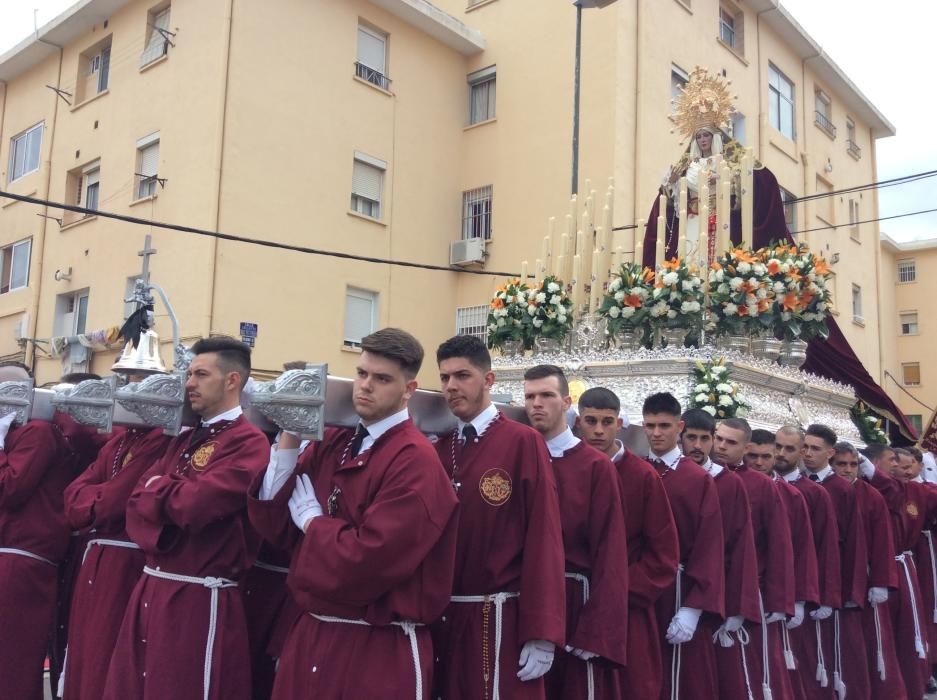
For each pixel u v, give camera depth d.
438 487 3.17
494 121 17.75
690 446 5.31
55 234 17.17
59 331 16.73
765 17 20.03
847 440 8.66
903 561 7.54
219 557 3.69
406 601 3.17
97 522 4.03
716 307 7.77
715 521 4.86
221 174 13.91
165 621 3.58
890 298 28.27
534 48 17.34
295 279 14.82
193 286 13.84
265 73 14.61
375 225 16.30
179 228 10.16
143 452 4.11
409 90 17.17
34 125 18.30
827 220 22.08
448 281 17.67
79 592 4.10
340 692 3.11
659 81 16.73
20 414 4.43
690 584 4.84
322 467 3.50
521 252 16.95
